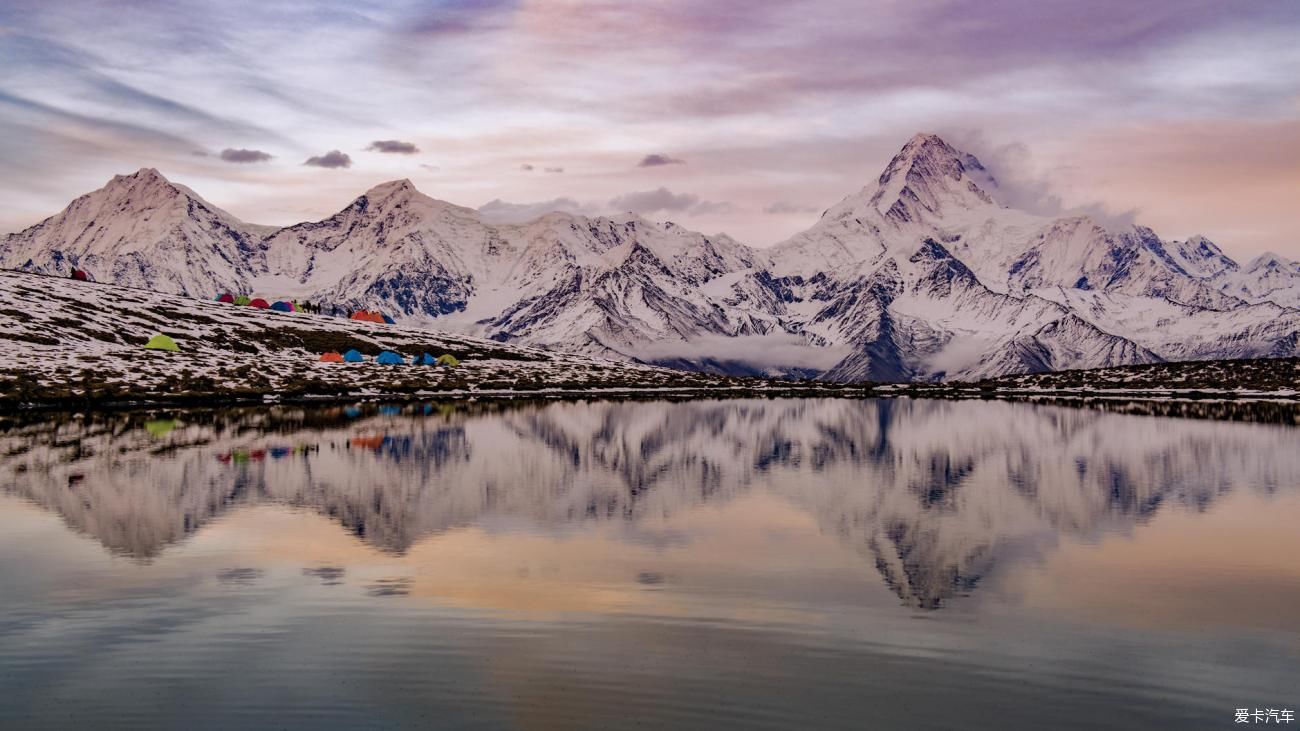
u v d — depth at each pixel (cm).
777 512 5003
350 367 17900
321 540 4238
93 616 3136
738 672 2688
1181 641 2958
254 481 5816
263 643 2892
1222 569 3791
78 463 6500
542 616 3147
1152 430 9719
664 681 2623
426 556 3959
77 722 2384
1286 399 15412
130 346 16275
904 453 7706
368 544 4175
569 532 4459
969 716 2431
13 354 13612
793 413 12612
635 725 2366
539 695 2530
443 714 2423
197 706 2470
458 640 2922
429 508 5025
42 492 5353
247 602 3294
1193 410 12962
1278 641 2956
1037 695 2558
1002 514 4950
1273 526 4619
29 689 2572
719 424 10600
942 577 3662
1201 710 2478
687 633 2994
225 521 4628
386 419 10469
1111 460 7156
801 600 3344
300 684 2597
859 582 3581
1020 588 3512
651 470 6562
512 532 4447
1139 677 2680
